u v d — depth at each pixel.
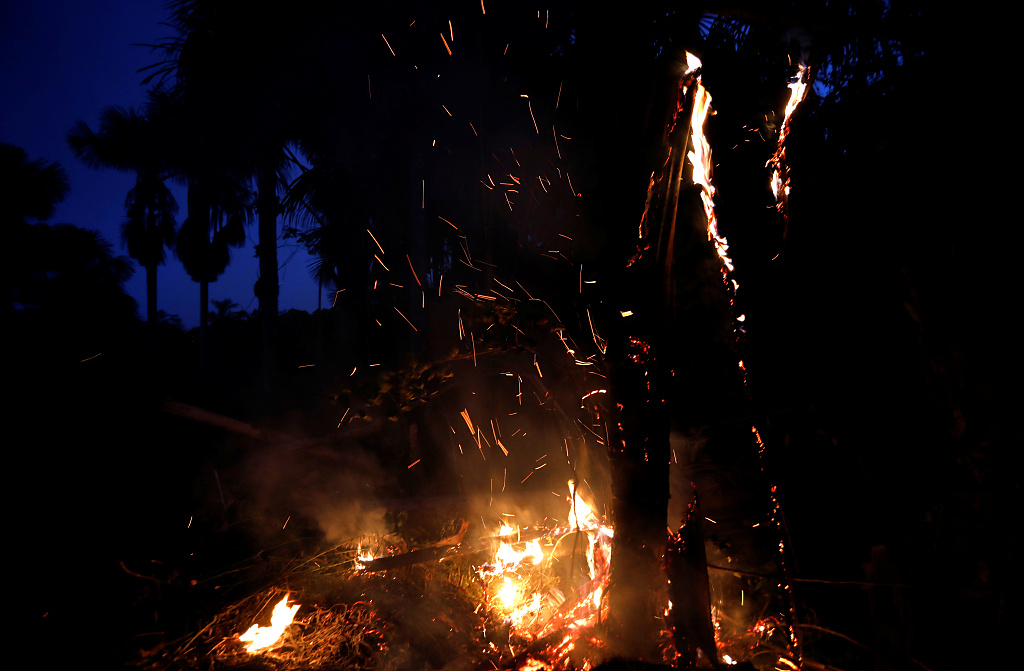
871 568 2.28
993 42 1.78
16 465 4.96
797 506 3.14
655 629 2.26
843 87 2.47
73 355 6.11
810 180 2.90
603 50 2.19
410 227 6.86
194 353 16.38
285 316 11.77
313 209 8.73
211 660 2.73
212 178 10.22
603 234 2.28
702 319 3.47
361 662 2.69
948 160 1.99
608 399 2.33
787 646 2.44
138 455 5.55
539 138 5.21
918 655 2.06
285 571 3.47
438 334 6.00
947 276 2.00
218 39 7.51
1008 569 1.86
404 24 6.58
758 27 2.34
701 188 2.49
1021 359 1.82
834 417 3.01
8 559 3.83
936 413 2.51
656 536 2.27
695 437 3.86
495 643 2.69
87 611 3.21
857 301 2.94
